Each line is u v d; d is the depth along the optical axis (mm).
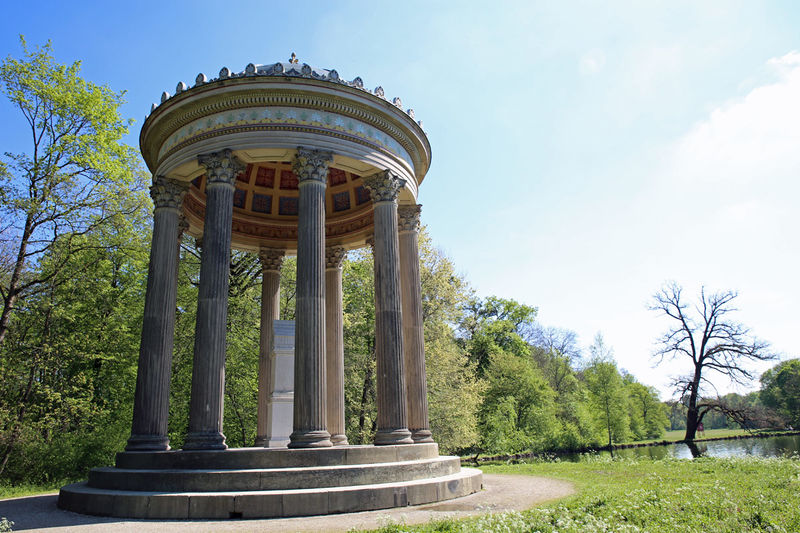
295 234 34781
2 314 35750
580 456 69688
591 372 96938
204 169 24453
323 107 23516
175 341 43250
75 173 38094
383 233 24453
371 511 16359
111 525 14469
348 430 44688
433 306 47031
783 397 110062
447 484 19000
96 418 41688
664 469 28938
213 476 16844
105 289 42062
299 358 20531
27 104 36938
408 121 26125
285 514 15500
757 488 17984
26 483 34062
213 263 21484
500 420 73375
